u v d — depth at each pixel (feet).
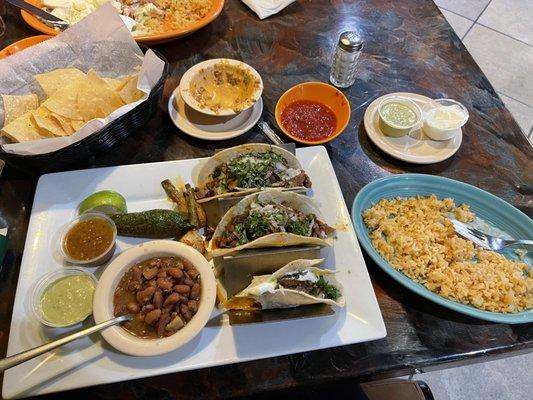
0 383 1.11
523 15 3.96
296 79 1.92
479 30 3.82
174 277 1.18
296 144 1.66
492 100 1.92
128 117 1.47
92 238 1.31
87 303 1.20
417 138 1.74
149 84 1.53
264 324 1.20
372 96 1.90
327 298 1.22
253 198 1.34
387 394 1.49
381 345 1.25
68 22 1.90
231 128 1.69
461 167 1.70
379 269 1.38
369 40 2.11
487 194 1.54
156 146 1.66
